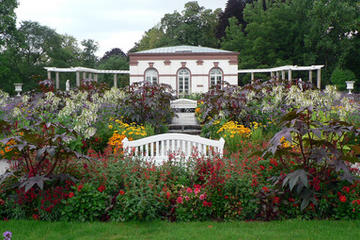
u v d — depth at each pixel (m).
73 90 10.80
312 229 3.61
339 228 3.61
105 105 9.20
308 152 4.07
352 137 3.94
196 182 4.54
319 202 3.90
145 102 9.05
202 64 24.72
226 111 8.55
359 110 9.44
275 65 35.00
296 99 7.84
